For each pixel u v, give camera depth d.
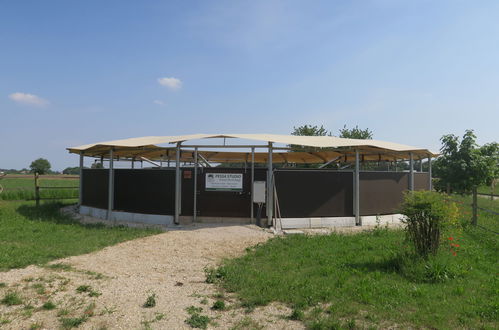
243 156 20.22
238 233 10.55
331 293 5.41
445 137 18.98
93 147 13.76
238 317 4.73
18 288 5.54
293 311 4.82
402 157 17.59
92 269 6.86
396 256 6.99
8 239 9.45
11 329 4.23
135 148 13.36
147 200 12.81
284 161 21.98
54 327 4.32
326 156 19.17
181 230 11.05
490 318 4.51
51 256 7.64
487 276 6.24
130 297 5.39
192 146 12.07
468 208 15.51
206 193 12.17
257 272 6.64
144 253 8.38
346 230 11.45
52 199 20.41
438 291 5.45
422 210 6.88
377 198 13.17
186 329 4.37
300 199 12.09
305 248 8.68
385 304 4.96
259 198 11.70
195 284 6.14
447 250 7.68
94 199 14.86
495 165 18.47
